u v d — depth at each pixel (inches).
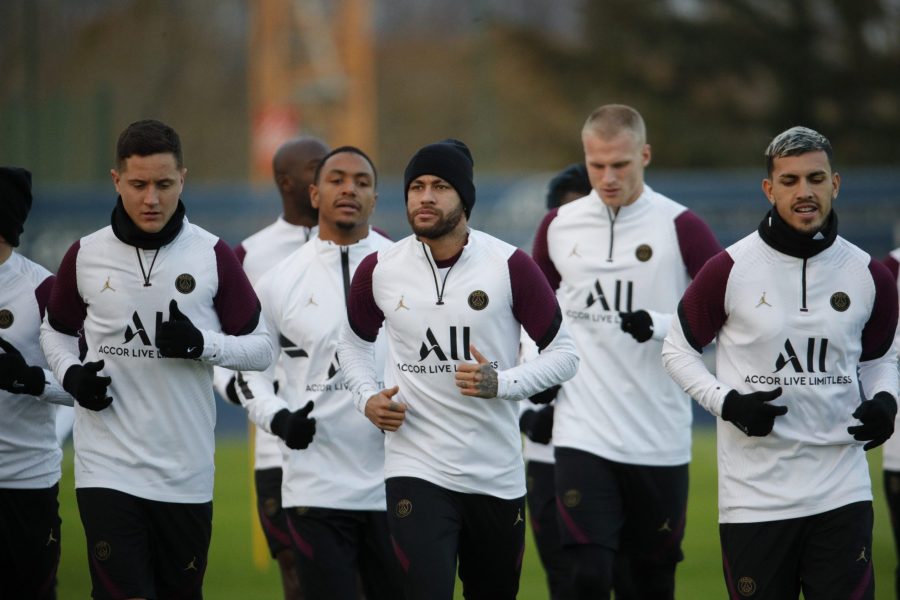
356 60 4751.5
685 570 1423.5
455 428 872.9
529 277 877.2
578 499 1061.8
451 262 876.6
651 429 1073.5
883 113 5098.4
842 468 824.3
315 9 4726.9
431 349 872.9
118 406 874.8
